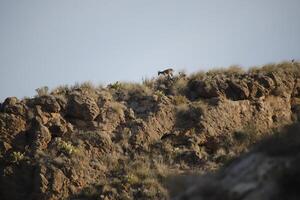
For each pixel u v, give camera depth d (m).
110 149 114.75
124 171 109.94
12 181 107.19
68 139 115.75
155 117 121.25
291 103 134.75
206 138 118.75
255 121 124.31
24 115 117.75
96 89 130.88
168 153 114.62
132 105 126.50
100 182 107.19
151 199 102.44
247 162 51.81
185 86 132.88
